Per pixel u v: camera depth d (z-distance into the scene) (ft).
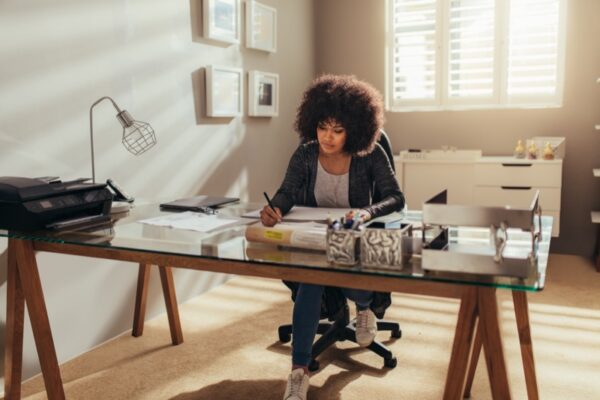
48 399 6.95
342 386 7.89
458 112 15.74
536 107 15.01
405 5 15.98
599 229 14.17
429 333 9.71
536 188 14.06
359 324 8.23
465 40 15.52
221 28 11.91
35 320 6.73
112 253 5.93
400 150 16.47
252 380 8.11
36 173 8.11
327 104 7.22
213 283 12.34
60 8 8.33
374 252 4.83
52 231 6.46
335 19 16.65
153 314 10.67
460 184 14.49
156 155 10.46
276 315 10.64
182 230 6.48
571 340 9.45
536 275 4.56
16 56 7.73
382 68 16.35
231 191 12.92
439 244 4.94
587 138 14.70
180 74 10.99
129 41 9.65
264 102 13.75
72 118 8.63
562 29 14.89
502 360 4.65
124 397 7.67
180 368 8.51
